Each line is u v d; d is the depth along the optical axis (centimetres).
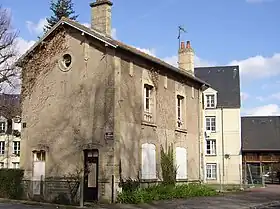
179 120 2591
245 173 4412
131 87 2125
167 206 1809
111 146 1959
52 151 2138
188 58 3156
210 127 4756
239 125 4675
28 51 2292
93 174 2023
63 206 1767
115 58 2022
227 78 4981
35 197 2030
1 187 2159
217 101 4797
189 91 2764
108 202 1909
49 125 2175
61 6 4231
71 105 2116
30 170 2188
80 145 2048
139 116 2167
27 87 2294
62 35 2200
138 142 2139
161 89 2406
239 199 2244
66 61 2192
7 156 4831
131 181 2033
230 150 4641
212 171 4666
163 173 2341
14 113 3291
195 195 2370
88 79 2084
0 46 3055
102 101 2022
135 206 1794
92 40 2097
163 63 2391
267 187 3694
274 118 5503
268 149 5100
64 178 2066
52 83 2203
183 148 2591
